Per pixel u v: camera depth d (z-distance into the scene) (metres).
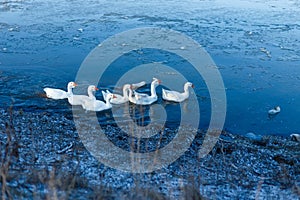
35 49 21.61
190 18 28.55
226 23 27.44
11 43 22.52
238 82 18.20
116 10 30.56
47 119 13.41
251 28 26.41
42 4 32.28
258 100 16.48
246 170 10.31
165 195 7.66
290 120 14.96
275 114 15.34
